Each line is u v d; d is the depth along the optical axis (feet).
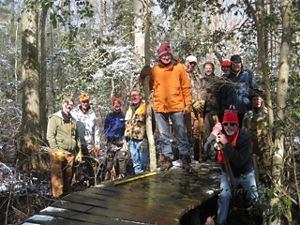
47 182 17.62
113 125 18.04
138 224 10.51
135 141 17.06
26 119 23.11
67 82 17.35
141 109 16.99
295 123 11.39
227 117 12.74
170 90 14.94
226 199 13.25
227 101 16.12
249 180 12.98
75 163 16.65
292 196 12.32
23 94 23.54
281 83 11.73
